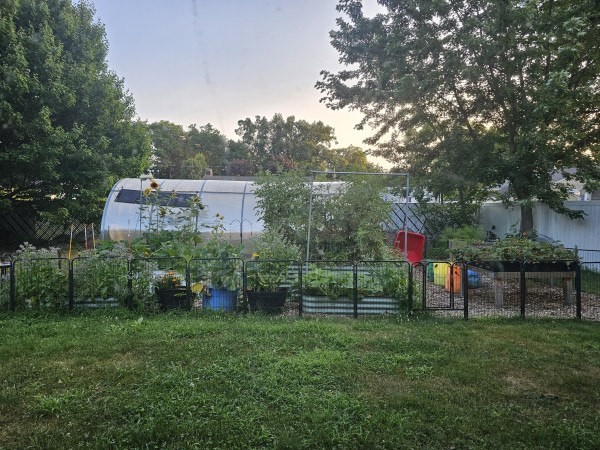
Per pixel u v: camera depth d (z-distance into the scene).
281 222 9.62
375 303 6.98
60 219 16.83
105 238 12.66
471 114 13.20
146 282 6.82
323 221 9.65
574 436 3.11
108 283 6.78
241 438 3.04
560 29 10.33
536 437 3.13
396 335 5.63
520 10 10.34
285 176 10.30
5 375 4.12
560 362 4.68
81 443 2.97
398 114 14.86
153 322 6.08
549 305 8.00
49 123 16.02
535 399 3.78
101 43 20.77
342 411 3.46
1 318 6.26
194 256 7.15
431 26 12.50
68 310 6.64
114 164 18.86
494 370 4.40
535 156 11.01
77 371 4.23
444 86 12.65
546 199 11.54
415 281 7.52
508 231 15.85
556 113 10.55
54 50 17.02
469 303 8.03
